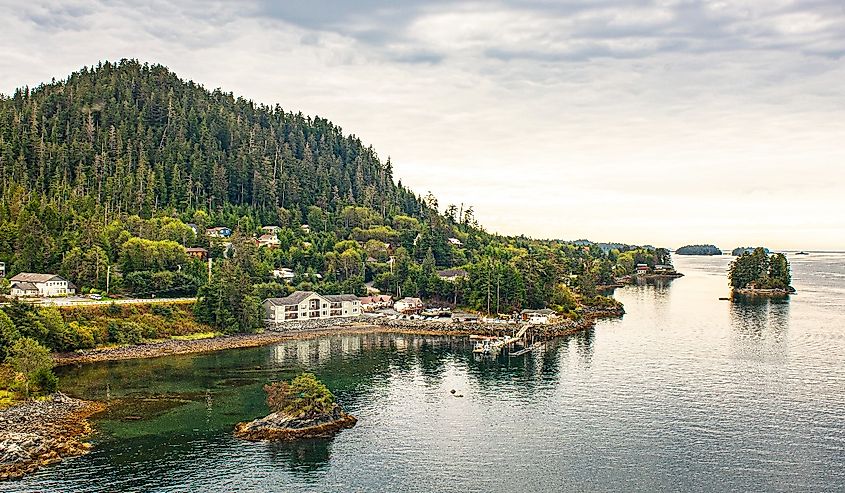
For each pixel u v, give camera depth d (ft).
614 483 280.72
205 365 500.33
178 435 332.80
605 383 440.86
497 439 331.98
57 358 505.25
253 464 297.33
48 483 273.33
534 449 318.45
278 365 502.79
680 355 534.78
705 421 358.43
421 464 299.79
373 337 648.38
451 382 448.24
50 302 596.70
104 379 448.24
